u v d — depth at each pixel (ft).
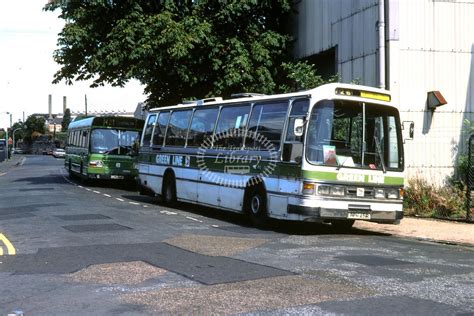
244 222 45.29
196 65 73.56
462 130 58.54
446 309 19.51
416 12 57.47
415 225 44.55
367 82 59.16
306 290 22.03
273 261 27.89
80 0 74.43
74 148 95.14
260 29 75.82
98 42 74.59
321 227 43.52
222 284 23.02
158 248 31.30
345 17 63.93
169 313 19.07
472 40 59.06
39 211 48.65
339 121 38.37
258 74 71.82
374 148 39.24
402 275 24.99
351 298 20.88
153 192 59.41
